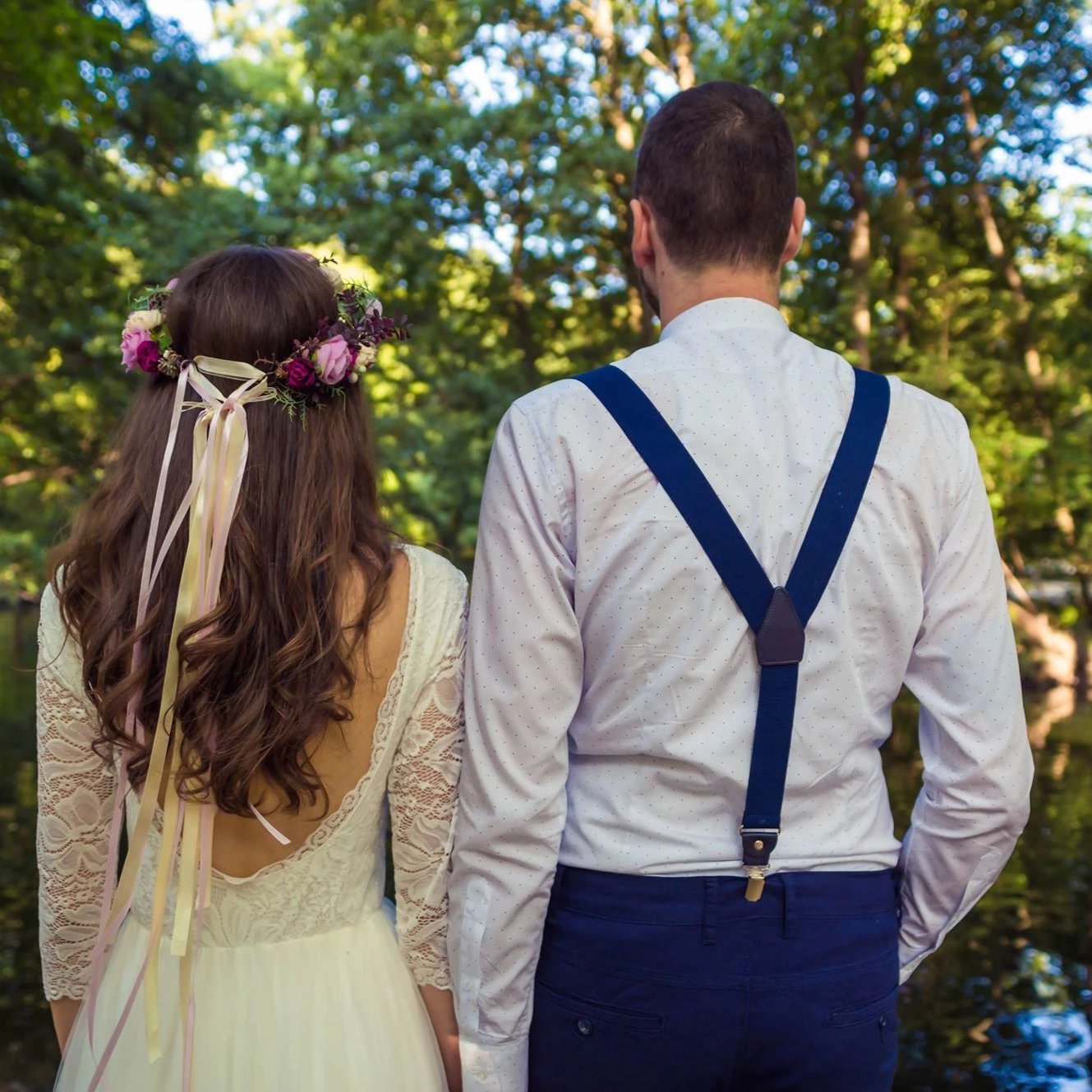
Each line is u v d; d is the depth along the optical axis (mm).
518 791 1222
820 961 1196
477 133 12344
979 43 12547
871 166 13297
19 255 10727
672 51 13961
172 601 1155
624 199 13539
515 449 1247
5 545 17859
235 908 1229
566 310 14523
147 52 11094
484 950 1258
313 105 13344
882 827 1276
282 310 1207
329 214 12766
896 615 1229
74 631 1192
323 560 1175
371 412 1292
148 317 1222
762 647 1181
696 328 1287
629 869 1206
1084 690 13609
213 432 1160
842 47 11602
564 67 13625
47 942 1297
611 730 1230
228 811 1152
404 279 13328
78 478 13289
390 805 1317
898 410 1255
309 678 1153
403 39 12930
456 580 1299
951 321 13422
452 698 1272
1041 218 13922
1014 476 12844
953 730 1263
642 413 1222
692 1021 1188
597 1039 1229
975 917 5012
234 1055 1215
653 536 1198
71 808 1240
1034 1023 3871
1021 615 14352
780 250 1317
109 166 10867
